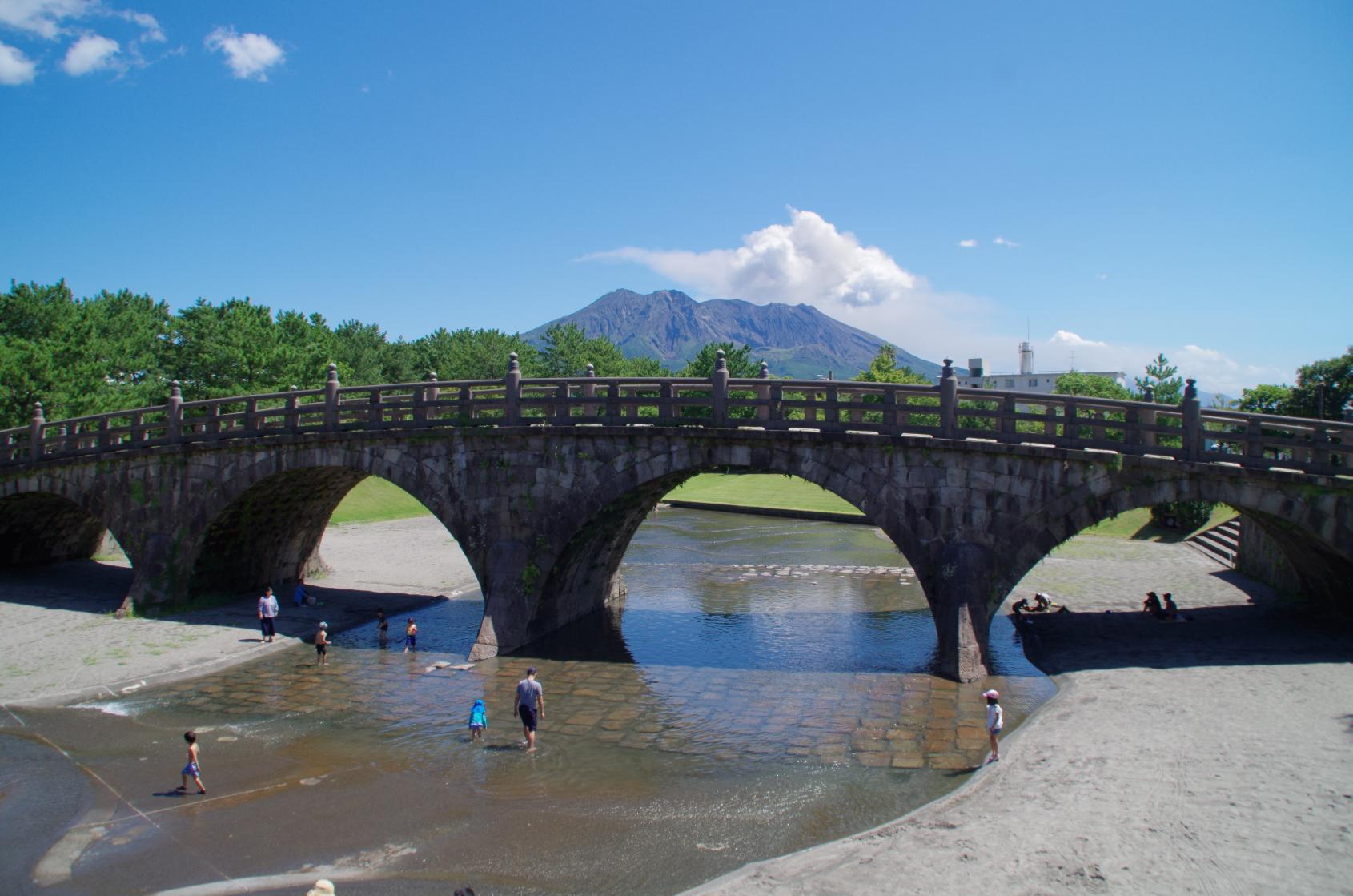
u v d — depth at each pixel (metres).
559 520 28.52
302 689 24.61
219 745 20.20
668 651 28.53
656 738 20.34
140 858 14.77
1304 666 23.11
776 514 70.31
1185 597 33.69
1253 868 12.81
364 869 14.28
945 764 18.30
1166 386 86.31
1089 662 24.92
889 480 25.36
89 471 35.88
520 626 28.61
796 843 14.94
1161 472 23.17
